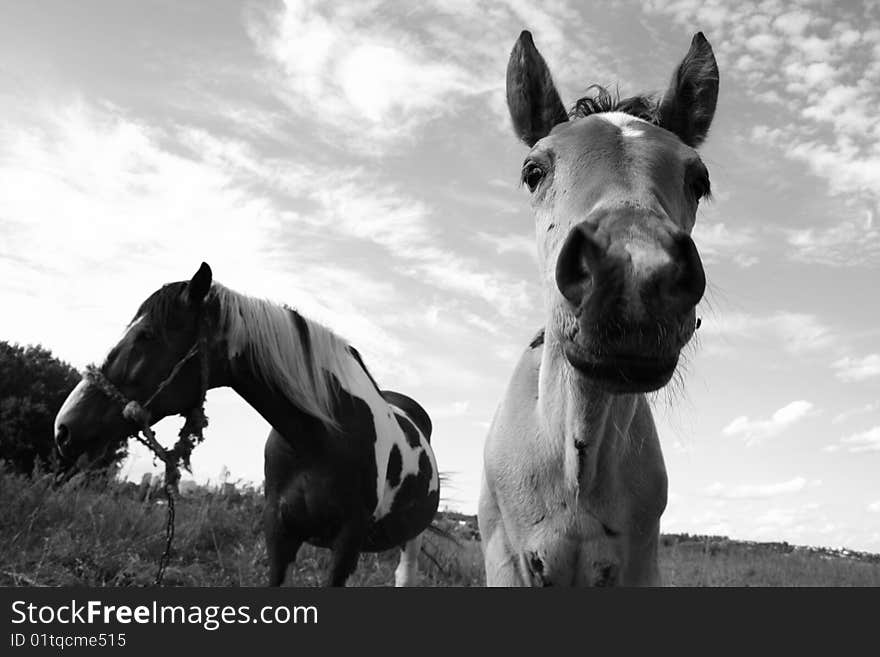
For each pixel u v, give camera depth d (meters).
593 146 2.02
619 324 1.51
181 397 3.94
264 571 5.53
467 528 10.01
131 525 5.68
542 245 2.14
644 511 2.37
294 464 4.04
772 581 8.09
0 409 13.95
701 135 2.60
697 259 1.54
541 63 2.64
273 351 4.02
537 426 2.44
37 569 4.33
